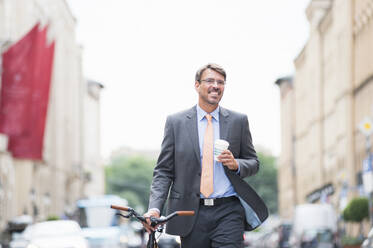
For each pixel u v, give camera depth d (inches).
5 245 1000.9
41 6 2101.4
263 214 247.3
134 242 1223.5
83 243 767.7
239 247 243.8
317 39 2438.5
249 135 256.4
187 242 248.2
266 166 5482.3
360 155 1763.0
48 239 772.0
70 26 2738.7
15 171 1840.6
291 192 3270.2
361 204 1160.8
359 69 1774.1
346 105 1847.9
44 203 2158.0
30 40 1117.7
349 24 1828.2
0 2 1631.4
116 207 233.9
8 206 1673.2
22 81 1111.0
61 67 2476.6
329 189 1793.8
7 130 1097.4
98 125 3693.4
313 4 2492.6
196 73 253.4
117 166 6309.1
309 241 1236.5
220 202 246.1
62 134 2493.8
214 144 246.4
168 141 253.0
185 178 248.2
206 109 252.5
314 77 2527.1
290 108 3250.5
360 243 1135.0
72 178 2706.7
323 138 2428.6
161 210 248.7
